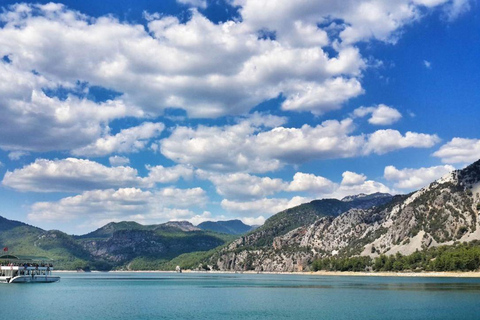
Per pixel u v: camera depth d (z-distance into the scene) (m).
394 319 131.00
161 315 147.88
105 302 191.50
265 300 198.12
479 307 154.50
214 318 140.25
